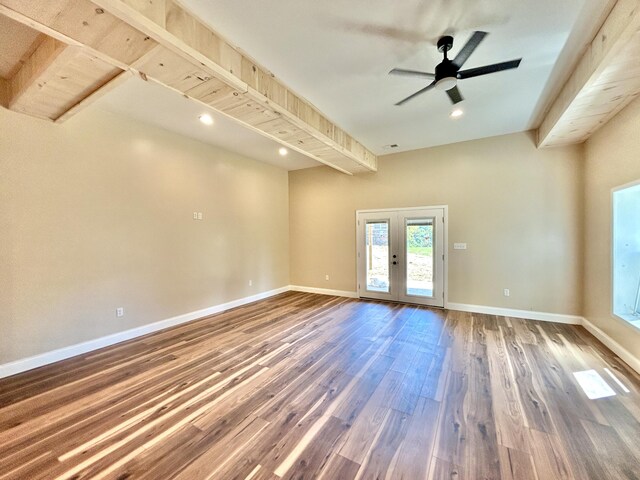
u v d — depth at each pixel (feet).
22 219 9.47
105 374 9.16
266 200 20.45
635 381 8.34
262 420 6.84
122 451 5.89
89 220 11.10
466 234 16.12
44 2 4.82
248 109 9.27
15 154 9.33
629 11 5.66
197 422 6.79
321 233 21.35
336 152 14.21
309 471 5.34
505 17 6.76
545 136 12.65
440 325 13.74
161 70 6.97
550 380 8.52
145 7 5.41
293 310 16.74
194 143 15.28
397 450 5.86
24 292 9.50
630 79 7.59
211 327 13.74
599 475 5.18
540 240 14.37
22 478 5.25
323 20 6.77
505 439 6.13
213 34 6.98
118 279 12.00
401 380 8.66
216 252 16.56
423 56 8.26
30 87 7.98
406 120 12.93
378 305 17.69
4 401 7.68
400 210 18.11
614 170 10.28
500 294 15.37
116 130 11.93
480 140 15.58
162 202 13.70
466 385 8.32
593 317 12.30
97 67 7.16
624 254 10.21
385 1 6.26
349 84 9.71
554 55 8.21
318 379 8.75
